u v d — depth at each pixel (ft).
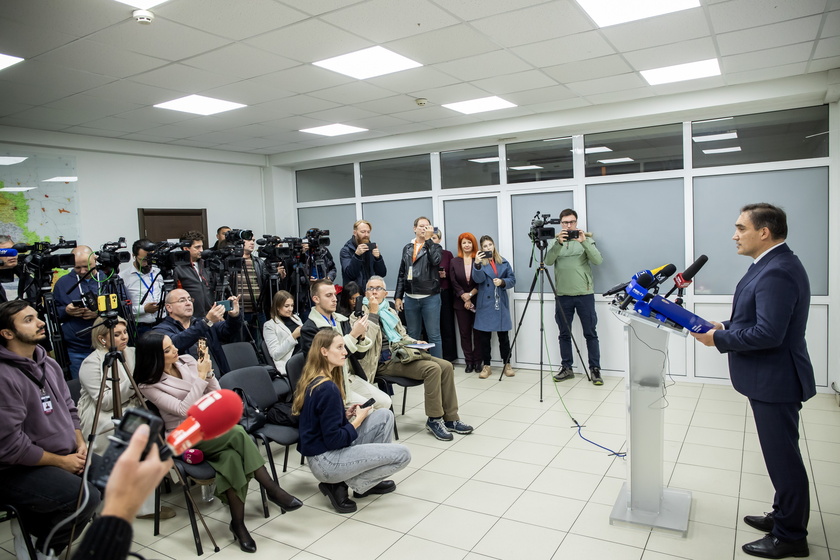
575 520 8.93
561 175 18.15
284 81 12.78
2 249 10.78
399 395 16.70
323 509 9.67
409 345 13.29
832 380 14.65
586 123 16.75
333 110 15.89
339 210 22.89
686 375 16.56
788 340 7.32
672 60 12.19
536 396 15.89
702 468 10.68
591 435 12.65
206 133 18.13
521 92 14.66
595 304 17.74
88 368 9.14
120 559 2.64
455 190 19.97
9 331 7.51
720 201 15.89
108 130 16.90
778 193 15.17
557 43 10.89
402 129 19.16
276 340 13.23
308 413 9.28
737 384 7.75
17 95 12.76
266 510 9.45
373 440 10.05
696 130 16.11
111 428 9.04
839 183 14.11
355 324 11.66
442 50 11.08
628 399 8.71
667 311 7.92
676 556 7.79
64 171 17.35
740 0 9.08
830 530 8.21
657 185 16.72
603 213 17.54
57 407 8.02
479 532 8.70
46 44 9.70
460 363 20.31
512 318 19.34
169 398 8.98
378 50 11.02
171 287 12.25
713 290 16.15
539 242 14.98
